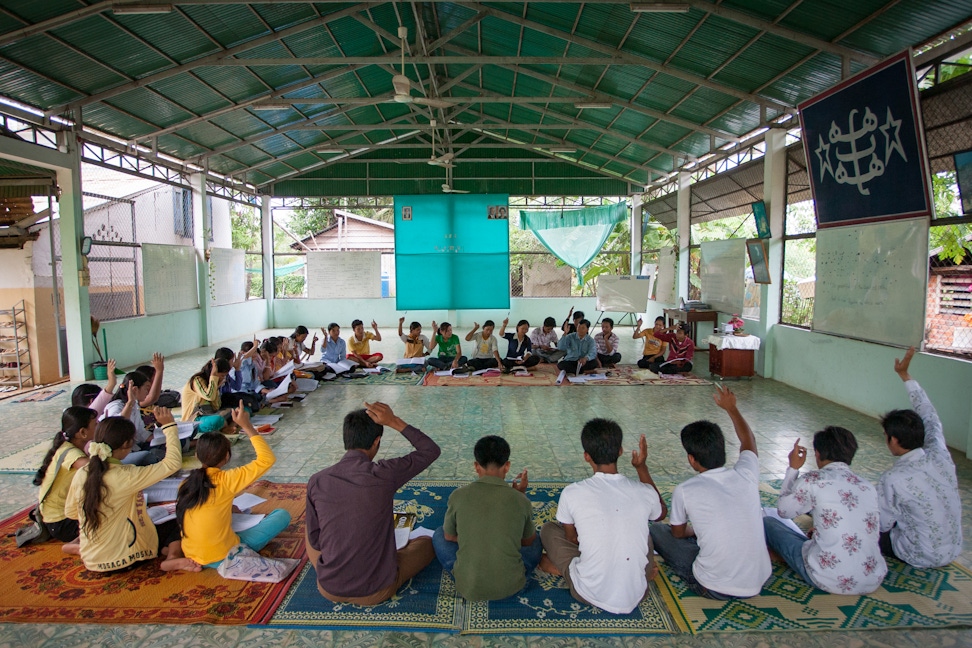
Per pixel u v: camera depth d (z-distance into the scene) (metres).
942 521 2.66
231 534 2.77
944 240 5.04
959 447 4.48
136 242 8.72
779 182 6.98
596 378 7.25
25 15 4.76
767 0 4.61
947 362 4.55
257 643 2.24
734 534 2.42
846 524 2.45
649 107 7.93
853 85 4.86
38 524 2.99
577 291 15.56
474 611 2.44
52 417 5.58
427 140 12.56
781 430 5.03
